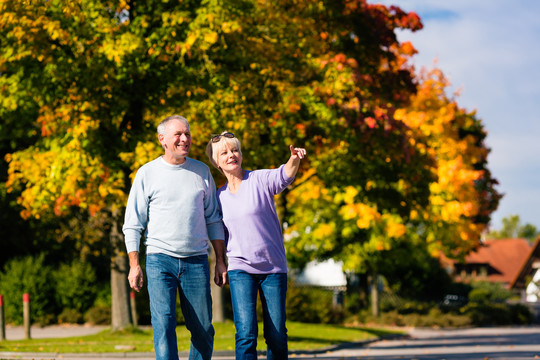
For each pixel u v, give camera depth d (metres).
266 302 6.05
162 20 15.97
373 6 19.80
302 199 31.77
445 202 29.00
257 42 16.83
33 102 17.50
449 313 39.59
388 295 42.22
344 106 17.75
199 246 5.91
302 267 37.16
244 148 17.06
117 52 15.30
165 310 5.80
